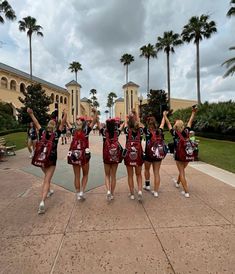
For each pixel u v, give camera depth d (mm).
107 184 4953
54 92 59906
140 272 2664
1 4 20375
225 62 24672
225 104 23016
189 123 5453
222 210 4422
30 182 6523
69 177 7074
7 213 4332
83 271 2691
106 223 3896
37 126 4703
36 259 2922
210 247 3152
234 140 19609
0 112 33500
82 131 4859
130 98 67188
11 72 43812
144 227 3748
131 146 4848
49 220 4027
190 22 34750
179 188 5867
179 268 2727
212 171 7984
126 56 67250
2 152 10781
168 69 41031
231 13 24250
